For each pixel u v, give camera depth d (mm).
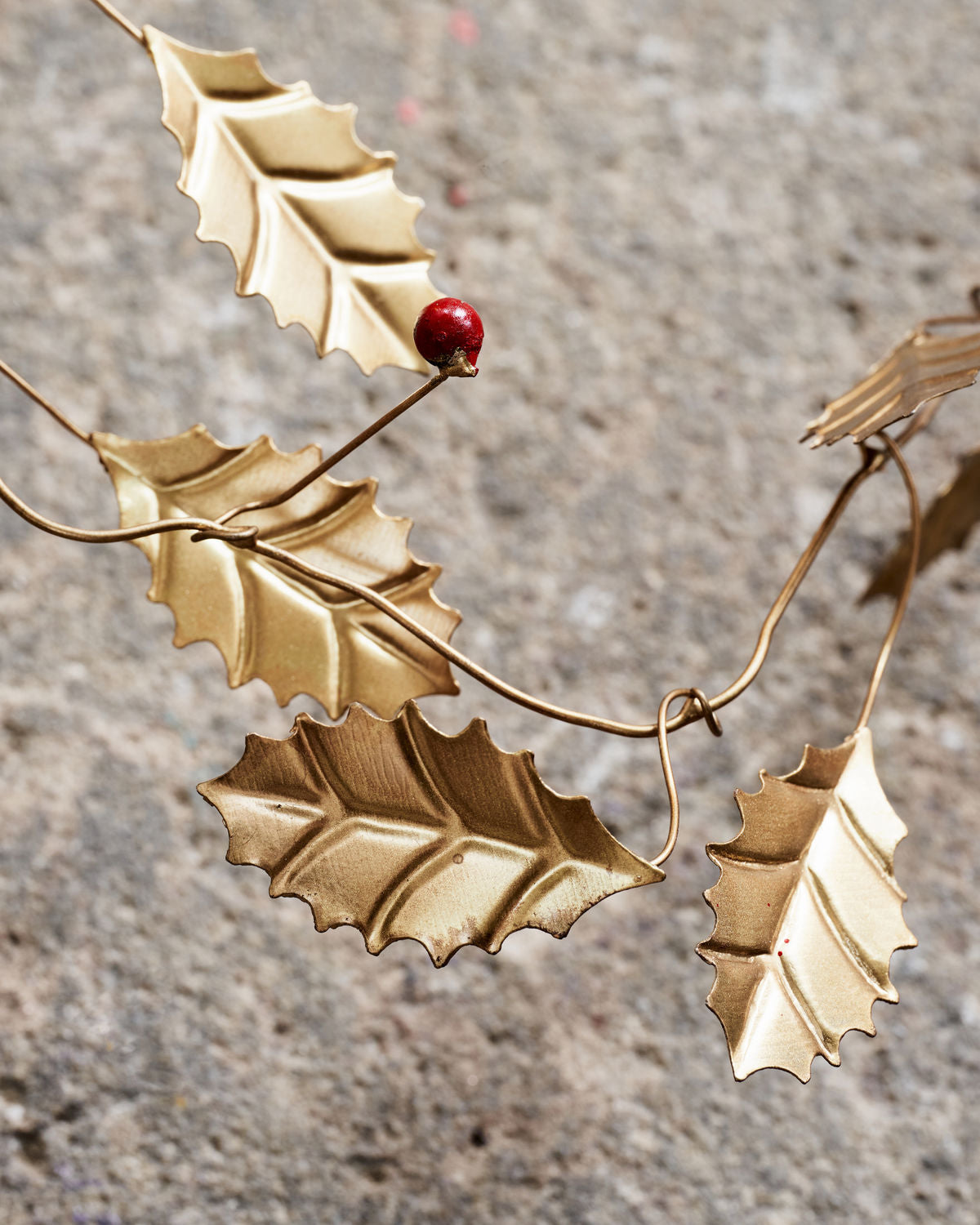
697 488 880
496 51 976
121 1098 726
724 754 813
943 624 845
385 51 965
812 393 911
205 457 605
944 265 951
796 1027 572
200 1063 730
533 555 856
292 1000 737
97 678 794
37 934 736
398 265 606
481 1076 735
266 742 576
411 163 942
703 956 575
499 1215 725
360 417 878
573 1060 738
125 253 894
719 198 957
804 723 823
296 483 599
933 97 995
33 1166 720
